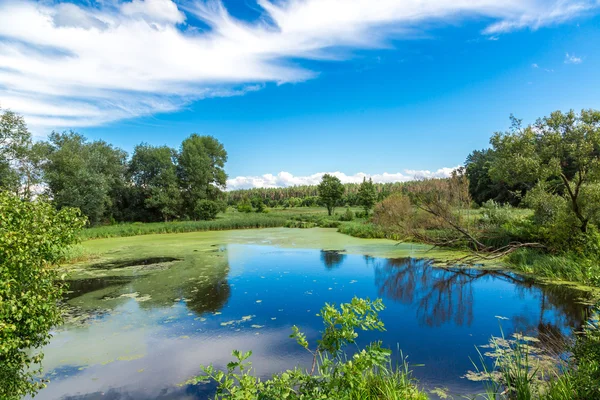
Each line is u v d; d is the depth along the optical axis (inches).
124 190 1622.8
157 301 330.3
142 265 518.9
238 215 1827.0
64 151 1262.3
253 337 239.3
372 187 1453.0
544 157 409.7
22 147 989.2
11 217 135.9
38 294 138.1
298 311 292.5
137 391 175.6
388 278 411.5
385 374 163.2
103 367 201.6
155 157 1631.4
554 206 452.1
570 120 392.5
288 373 115.0
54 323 148.7
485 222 617.9
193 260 557.6
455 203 622.8
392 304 307.1
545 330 236.5
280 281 401.4
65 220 157.0
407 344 219.5
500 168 444.1
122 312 299.1
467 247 572.4
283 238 876.0
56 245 152.7
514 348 207.6
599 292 299.4
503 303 302.0
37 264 142.8
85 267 507.2
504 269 436.1
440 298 323.9
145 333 251.0
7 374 130.8
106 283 406.0
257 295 344.2
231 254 617.0
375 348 116.3
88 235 944.3
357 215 1444.4
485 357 197.9
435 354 204.1
